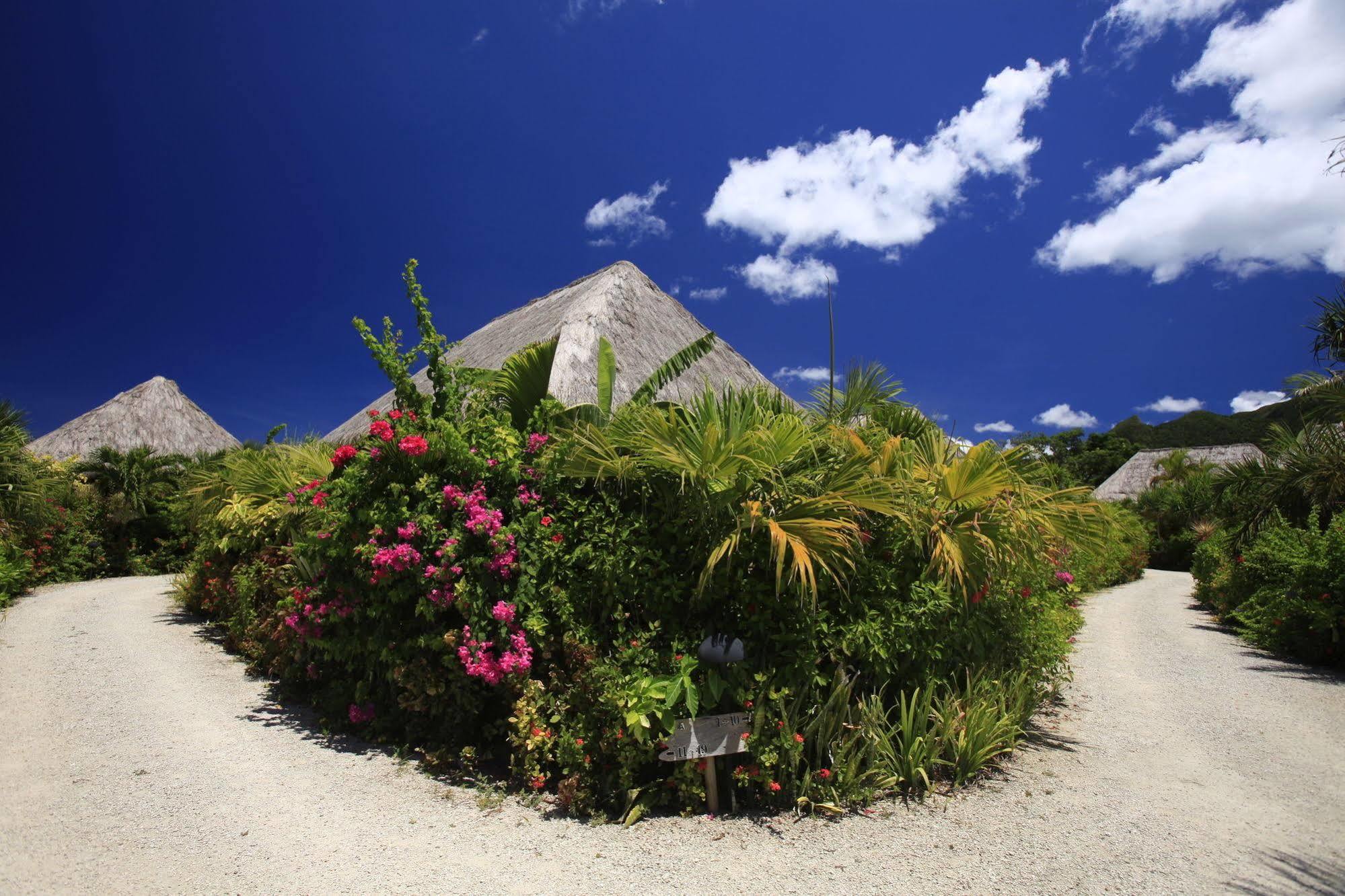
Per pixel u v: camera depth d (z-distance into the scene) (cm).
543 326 791
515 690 449
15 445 1104
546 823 390
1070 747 534
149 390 2205
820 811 404
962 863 349
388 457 524
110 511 1714
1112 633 1098
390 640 518
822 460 491
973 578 488
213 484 1038
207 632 967
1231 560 1216
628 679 404
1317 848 369
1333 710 649
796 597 432
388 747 516
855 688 462
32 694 622
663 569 441
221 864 341
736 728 405
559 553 459
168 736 530
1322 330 906
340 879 328
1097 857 356
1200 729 587
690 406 502
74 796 416
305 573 656
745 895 317
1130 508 2970
